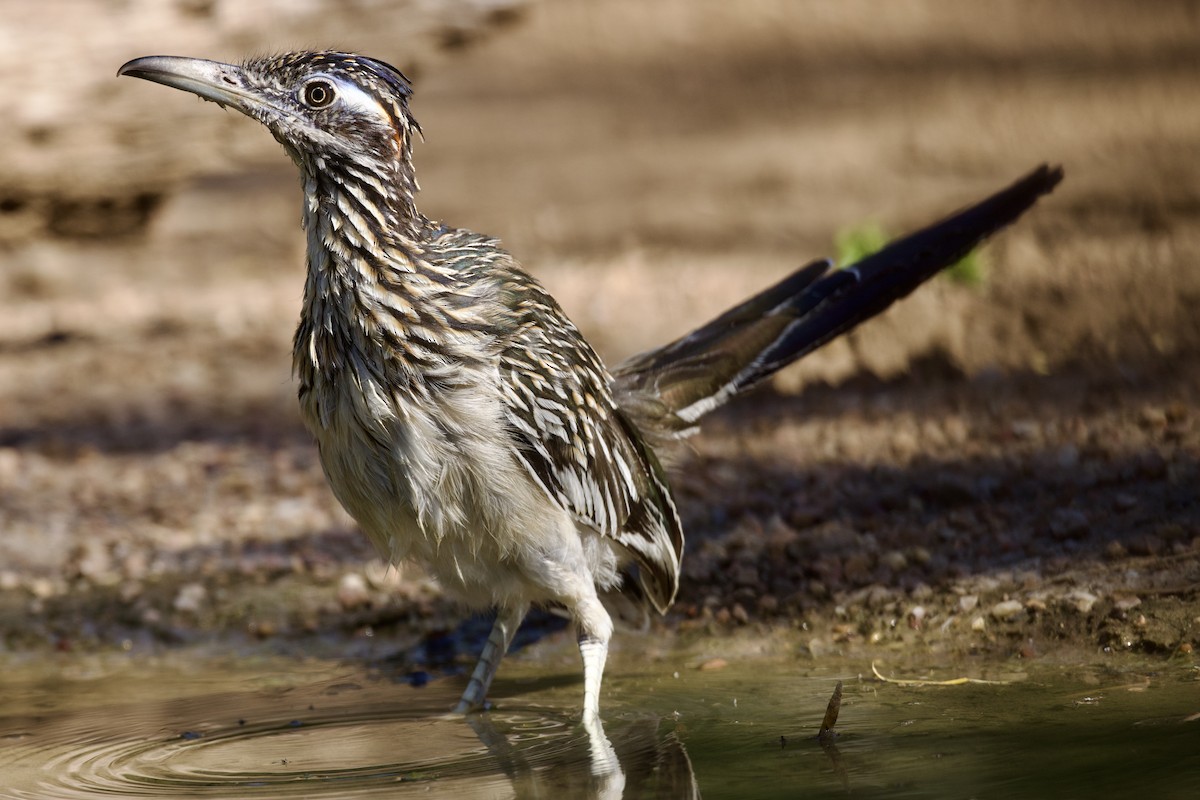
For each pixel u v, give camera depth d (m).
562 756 7.59
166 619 10.76
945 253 10.20
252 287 23.08
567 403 8.29
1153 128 25.81
